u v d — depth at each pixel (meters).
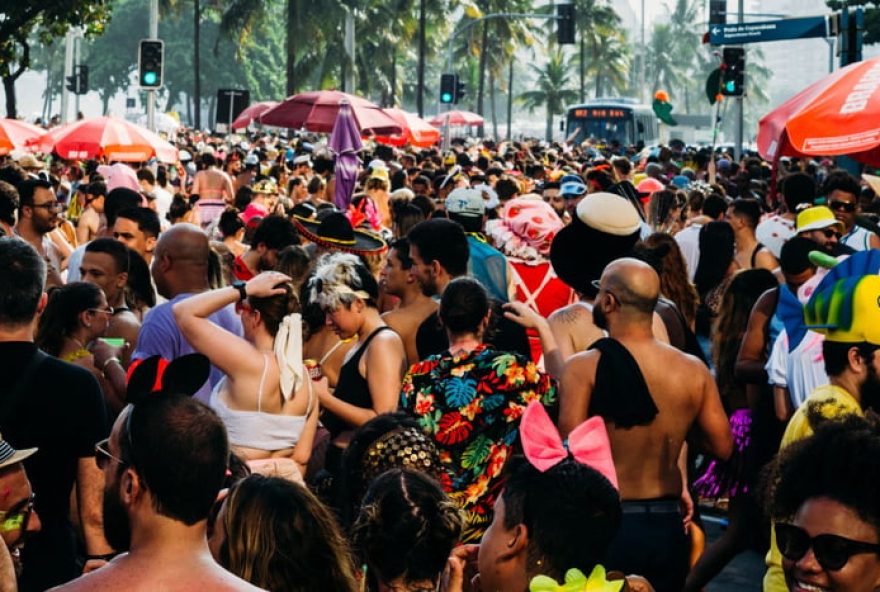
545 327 7.94
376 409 8.12
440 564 5.36
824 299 6.05
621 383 6.98
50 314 8.20
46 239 13.16
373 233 11.78
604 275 7.23
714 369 10.59
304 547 4.90
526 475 4.90
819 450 3.97
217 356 7.32
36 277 6.54
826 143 12.10
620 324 7.14
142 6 165.25
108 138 25.45
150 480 4.17
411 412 7.14
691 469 9.10
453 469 7.07
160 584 4.13
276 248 12.13
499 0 133.38
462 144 64.75
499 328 8.63
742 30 31.61
